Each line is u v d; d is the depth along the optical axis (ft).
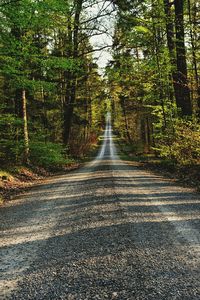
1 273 16.85
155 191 36.83
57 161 69.72
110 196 34.53
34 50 57.82
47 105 103.35
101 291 14.16
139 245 19.61
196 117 64.28
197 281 14.69
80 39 87.04
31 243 21.33
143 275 15.52
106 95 111.65
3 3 43.14
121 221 24.81
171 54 70.38
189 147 55.83
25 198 38.24
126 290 14.14
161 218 25.25
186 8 71.15
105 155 141.18
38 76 65.77
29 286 15.11
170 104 74.02
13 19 46.68
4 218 28.76
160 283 14.65
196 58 64.54
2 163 59.41
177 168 56.95
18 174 56.65
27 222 26.73
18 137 71.41
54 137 106.83
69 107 94.32
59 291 14.42
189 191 36.50
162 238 20.70
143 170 64.28
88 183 45.70
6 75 55.21
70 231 23.29
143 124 156.46
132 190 37.83
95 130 247.29
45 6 45.88
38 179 57.98
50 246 20.45
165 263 16.83
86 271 16.31
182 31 63.36
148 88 79.87
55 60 58.80
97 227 23.70
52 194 39.32
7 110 80.02
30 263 17.90
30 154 67.51
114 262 17.24
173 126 64.13
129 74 86.33
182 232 21.72
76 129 128.77
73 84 92.32
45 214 29.04
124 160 105.60
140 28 69.15
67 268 16.85
